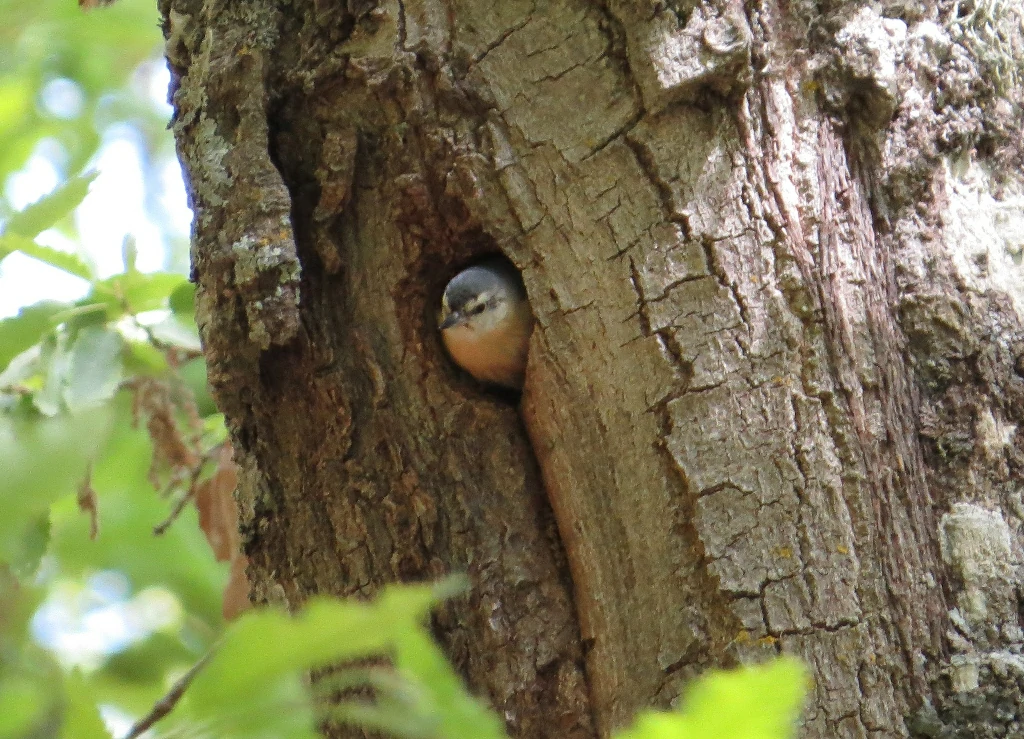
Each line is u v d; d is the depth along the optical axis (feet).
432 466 18.15
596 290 16.99
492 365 20.61
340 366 18.45
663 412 16.26
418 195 18.22
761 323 16.19
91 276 19.53
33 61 33.32
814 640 14.94
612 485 16.67
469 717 7.86
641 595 16.15
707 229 16.55
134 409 19.98
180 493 29.73
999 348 16.55
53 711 13.50
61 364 18.06
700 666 15.37
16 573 15.71
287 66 18.57
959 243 16.99
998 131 17.75
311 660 7.21
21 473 8.18
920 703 14.76
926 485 15.92
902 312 16.70
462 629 17.22
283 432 18.60
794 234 16.43
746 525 15.48
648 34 16.87
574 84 17.48
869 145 17.21
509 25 17.83
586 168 17.22
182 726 7.52
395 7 18.11
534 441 17.85
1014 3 18.56
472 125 17.87
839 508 15.48
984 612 15.23
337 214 18.71
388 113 18.25
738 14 16.83
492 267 21.44
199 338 20.53
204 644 29.96
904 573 15.31
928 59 17.62
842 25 17.24
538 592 17.34
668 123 16.97
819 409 15.84
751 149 16.78
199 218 18.26
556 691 16.76
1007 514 15.88
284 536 18.45
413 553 17.71
